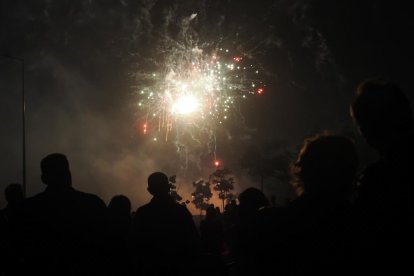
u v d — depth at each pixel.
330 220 3.59
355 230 3.45
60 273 6.30
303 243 3.60
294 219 3.67
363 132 3.58
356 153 3.79
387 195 3.30
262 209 3.91
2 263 6.39
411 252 3.23
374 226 3.31
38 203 6.41
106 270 6.69
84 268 6.40
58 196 6.44
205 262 9.52
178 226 8.19
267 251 3.72
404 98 3.52
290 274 3.61
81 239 6.39
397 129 3.46
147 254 8.13
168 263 8.12
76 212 6.41
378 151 3.55
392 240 3.26
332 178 3.66
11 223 6.45
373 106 3.46
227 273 9.62
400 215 3.25
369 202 3.37
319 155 3.70
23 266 6.33
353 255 3.43
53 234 6.30
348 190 3.71
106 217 6.70
